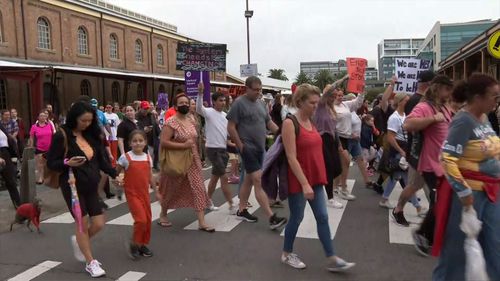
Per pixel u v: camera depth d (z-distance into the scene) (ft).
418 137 16.92
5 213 24.89
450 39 256.73
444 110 16.22
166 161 19.97
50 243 19.29
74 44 103.09
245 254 17.29
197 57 34.96
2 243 19.38
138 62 128.88
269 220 20.47
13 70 56.18
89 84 105.60
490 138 11.31
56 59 97.19
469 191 10.96
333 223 21.02
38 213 20.80
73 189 15.17
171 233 20.25
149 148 38.19
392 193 27.32
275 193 15.20
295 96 14.85
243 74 73.46
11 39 85.87
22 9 87.76
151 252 17.34
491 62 90.22
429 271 15.23
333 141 20.17
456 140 11.15
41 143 34.86
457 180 11.00
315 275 15.10
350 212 23.04
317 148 14.70
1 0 83.35
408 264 15.87
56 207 26.14
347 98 32.83
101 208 16.10
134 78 88.38
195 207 20.44
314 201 14.93
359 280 14.64
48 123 35.55
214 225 21.35
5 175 25.12
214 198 27.61
